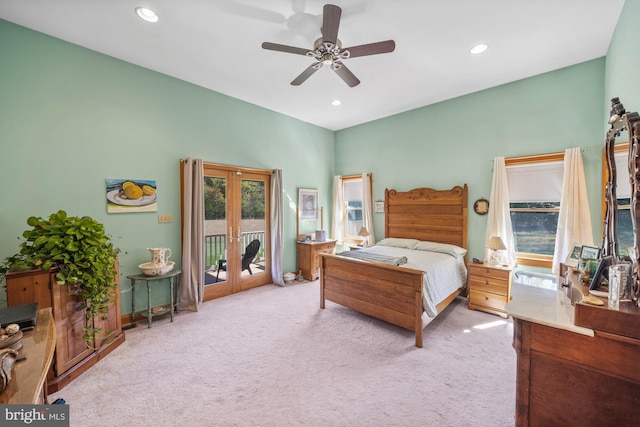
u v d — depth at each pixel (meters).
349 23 2.26
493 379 2.00
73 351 2.03
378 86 3.52
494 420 1.61
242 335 2.70
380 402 1.77
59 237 1.97
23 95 2.36
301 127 5.02
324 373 2.08
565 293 1.65
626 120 1.24
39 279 1.86
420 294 2.46
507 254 3.37
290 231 4.86
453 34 2.42
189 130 3.47
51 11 2.14
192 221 3.40
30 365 0.94
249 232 4.27
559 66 3.00
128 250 2.98
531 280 3.05
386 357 2.30
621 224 1.98
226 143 3.88
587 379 1.18
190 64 2.99
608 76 2.61
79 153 2.65
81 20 2.25
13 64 2.30
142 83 3.05
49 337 1.14
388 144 4.79
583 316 1.13
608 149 1.66
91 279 2.04
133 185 3.00
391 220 4.70
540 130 3.20
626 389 1.09
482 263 3.39
